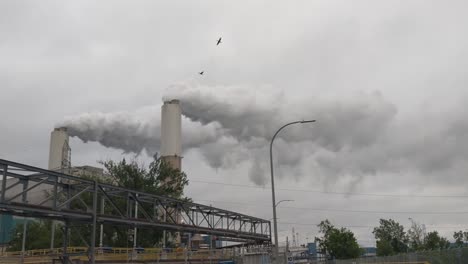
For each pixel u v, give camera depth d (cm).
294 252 8494
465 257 4106
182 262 4106
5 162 2377
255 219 6094
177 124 11212
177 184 7225
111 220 3108
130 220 3316
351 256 9006
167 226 3828
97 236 6144
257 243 6431
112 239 6341
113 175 6769
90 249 2981
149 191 6600
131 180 6644
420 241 12231
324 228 10025
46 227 7338
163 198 3975
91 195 5844
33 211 2534
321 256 9200
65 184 2888
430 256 4381
